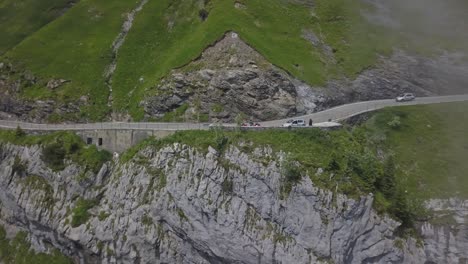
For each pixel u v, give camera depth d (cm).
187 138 7044
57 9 12625
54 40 10275
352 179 6219
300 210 6175
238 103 7769
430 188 6894
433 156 7294
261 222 6288
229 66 8000
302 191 6184
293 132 6838
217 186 6469
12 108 9344
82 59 9738
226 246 6356
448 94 8850
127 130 7825
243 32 8494
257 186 6375
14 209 8294
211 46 8431
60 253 7775
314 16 9775
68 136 8238
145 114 8325
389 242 6156
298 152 6475
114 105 8825
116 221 7081
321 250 6041
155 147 7262
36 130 8638
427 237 6519
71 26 10612
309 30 9425
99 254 7131
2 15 12838
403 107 8112
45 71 9512
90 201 7519
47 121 8875
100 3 11162
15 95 9381
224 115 7788
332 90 8319
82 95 9019
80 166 7788
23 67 9662
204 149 6681
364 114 7875
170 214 6669
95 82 9262
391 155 6988
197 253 6688
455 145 7406
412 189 6919
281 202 6241
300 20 9575
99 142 8100
